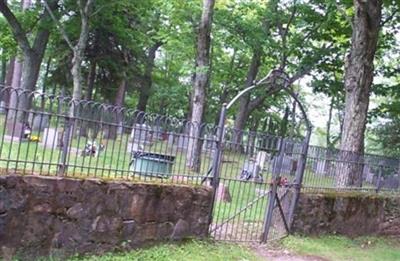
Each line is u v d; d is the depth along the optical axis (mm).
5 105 5871
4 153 7066
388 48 22391
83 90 27656
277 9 26594
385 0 18641
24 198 5961
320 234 11125
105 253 6941
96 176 6867
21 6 27047
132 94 38688
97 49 26375
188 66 18453
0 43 25625
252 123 43719
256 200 9711
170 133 7871
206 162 8656
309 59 24719
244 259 8094
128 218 7250
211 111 39250
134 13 25938
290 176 10484
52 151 6785
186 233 8211
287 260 8688
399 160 13727
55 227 6324
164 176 7871
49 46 27172
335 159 11609
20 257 5965
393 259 10086
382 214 12875
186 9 19438
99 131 6820
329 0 19828
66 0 23688
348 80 13922
